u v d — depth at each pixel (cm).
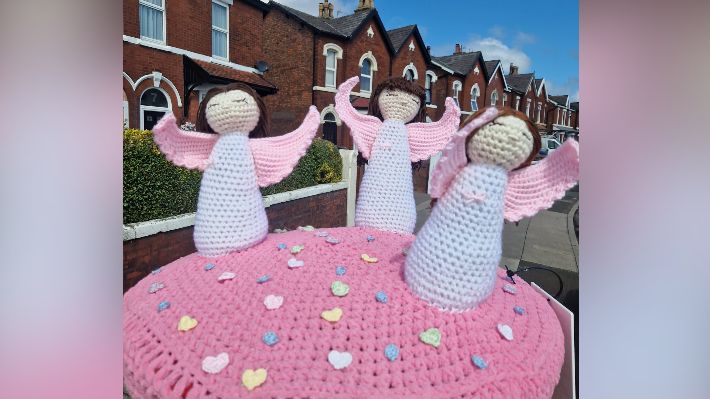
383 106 202
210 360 106
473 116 117
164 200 321
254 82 699
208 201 156
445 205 125
